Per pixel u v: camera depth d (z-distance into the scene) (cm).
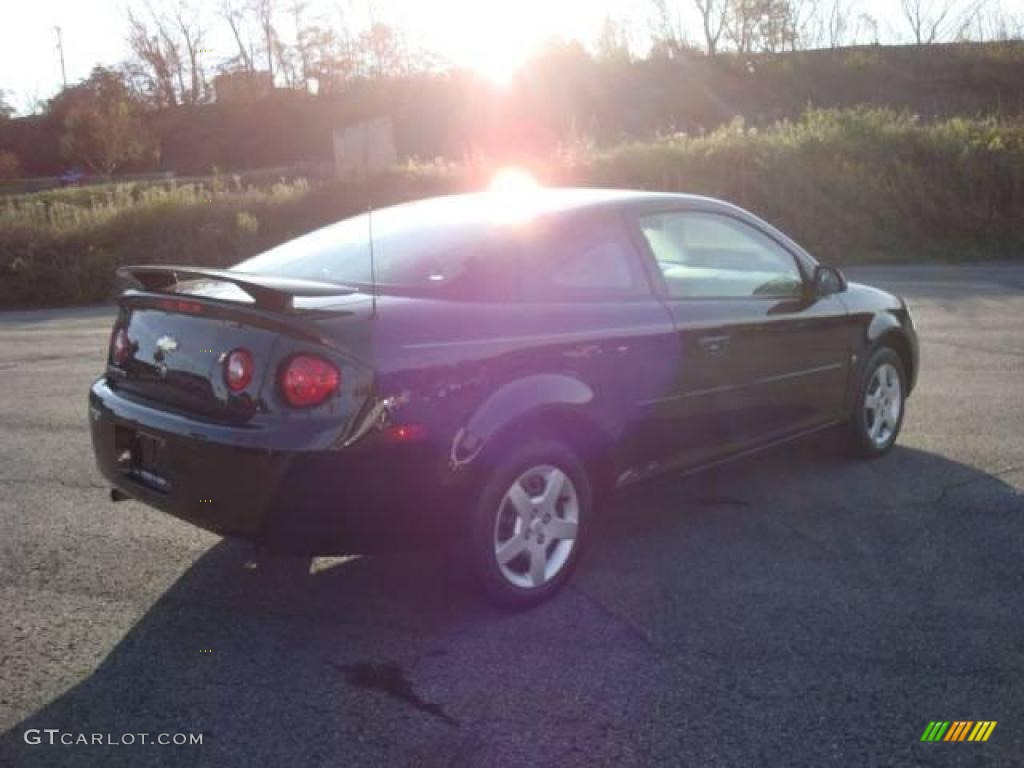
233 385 348
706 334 446
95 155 6000
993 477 544
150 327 388
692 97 5153
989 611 379
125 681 333
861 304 559
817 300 525
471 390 358
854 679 329
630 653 350
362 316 346
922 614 377
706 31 5534
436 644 359
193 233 1944
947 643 354
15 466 589
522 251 399
